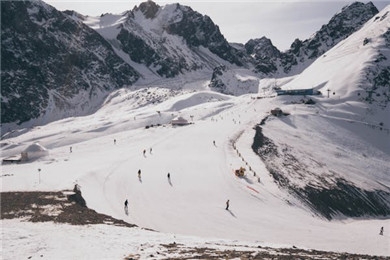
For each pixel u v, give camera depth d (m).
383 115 152.12
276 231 42.84
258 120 118.31
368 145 117.38
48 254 21.86
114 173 63.09
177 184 58.38
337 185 73.56
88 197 48.59
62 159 82.06
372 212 67.69
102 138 111.50
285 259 21.86
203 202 51.06
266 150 86.06
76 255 21.59
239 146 86.69
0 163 90.44
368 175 86.81
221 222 44.00
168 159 74.81
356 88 171.12
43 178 57.41
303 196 61.31
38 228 29.72
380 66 186.12
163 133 108.25
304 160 85.56
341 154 99.31
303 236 42.38
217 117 136.38
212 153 79.88
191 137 98.00
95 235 27.84
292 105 152.50
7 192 48.47
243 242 31.34
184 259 20.02
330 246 40.47
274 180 63.69
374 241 44.22
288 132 109.38
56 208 39.72
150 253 22.08
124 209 46.19
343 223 58.41
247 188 57.84
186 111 160.88
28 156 89.50
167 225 41.81
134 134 111.56
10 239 25.16
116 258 20.81
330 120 130.38
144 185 57.34
